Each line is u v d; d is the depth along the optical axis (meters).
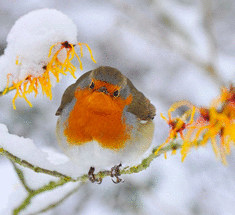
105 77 7.25
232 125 5.52
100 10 14.47
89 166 7.35
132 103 7.66
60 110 8.04
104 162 7.34
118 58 13.98
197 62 11.76
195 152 11.81
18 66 5.73
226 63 13.34
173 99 13.41
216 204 11.04
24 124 11.55
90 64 13.49
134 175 10.89
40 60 5.75
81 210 10.82
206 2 12.46
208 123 5.70
